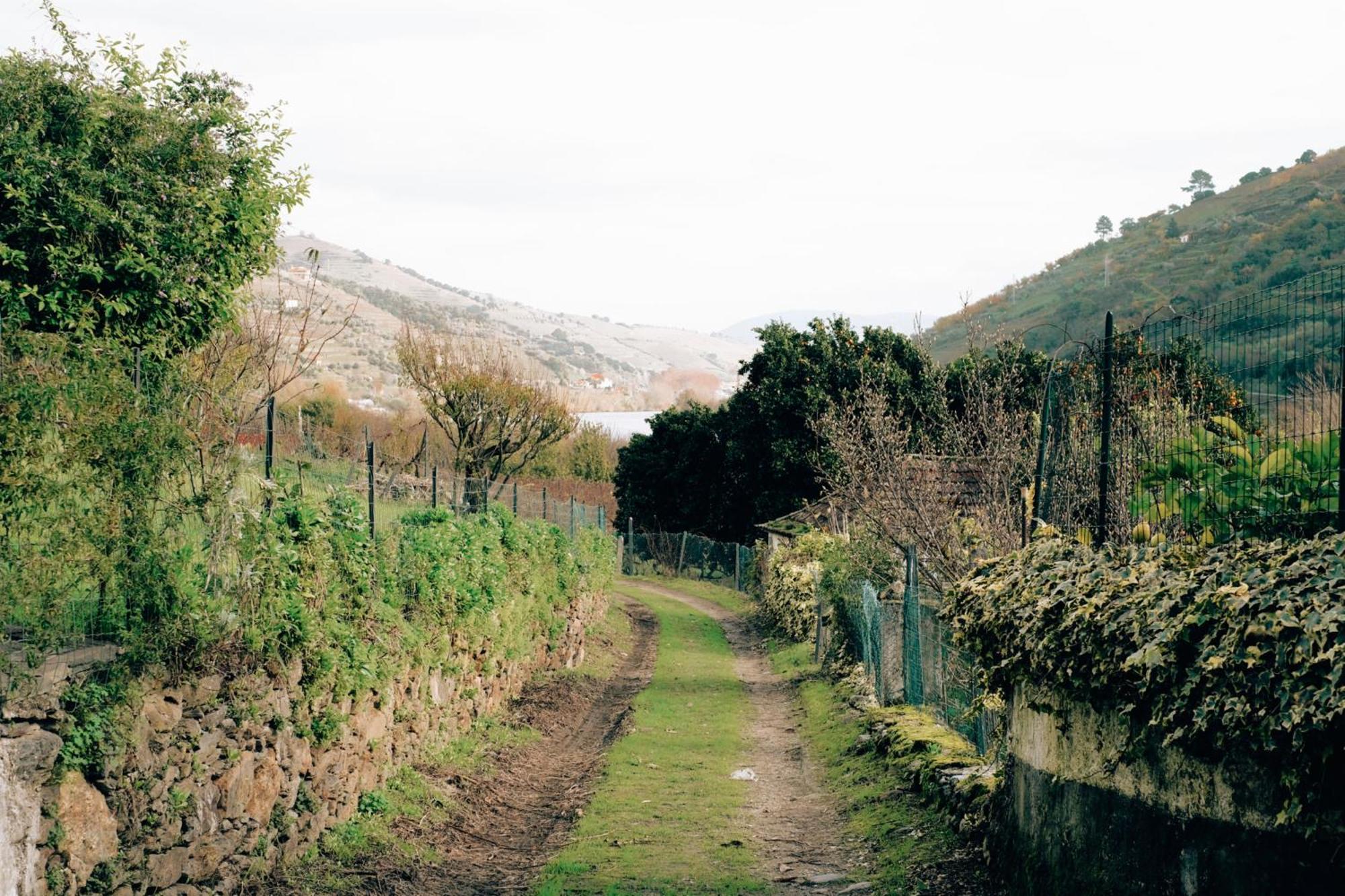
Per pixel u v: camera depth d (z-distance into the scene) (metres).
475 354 42.94
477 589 14.88
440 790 11.81
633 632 32.94
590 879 9.37
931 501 16.31
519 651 18.02
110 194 12.80
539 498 31.11
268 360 16.25
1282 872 4.80
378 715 10.97
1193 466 6.96
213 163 13.78
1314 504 5.95
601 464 73.75
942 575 15.86
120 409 7.12
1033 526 10.20
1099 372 9.66
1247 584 5.18
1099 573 6.78
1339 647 4.38
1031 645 7.11
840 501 21.67
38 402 6.45
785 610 29.94
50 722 6.15
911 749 12.23
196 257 13.48
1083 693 6.50
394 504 15.48
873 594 18.83
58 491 6.53
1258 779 4.95
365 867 9.13
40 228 12.07
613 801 12.30
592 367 186.12
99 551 6.70
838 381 43.47
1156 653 5.42
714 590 47.75
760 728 17.44
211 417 8.46
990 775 9.42
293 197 14.59
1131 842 5.95
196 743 7.39
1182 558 6.29
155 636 7.09
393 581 11.97
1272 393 6.04
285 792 8.77
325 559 9.91
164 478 7.54
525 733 16.05
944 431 19.42
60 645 6.46
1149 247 70.56
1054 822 7.00
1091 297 57.91
